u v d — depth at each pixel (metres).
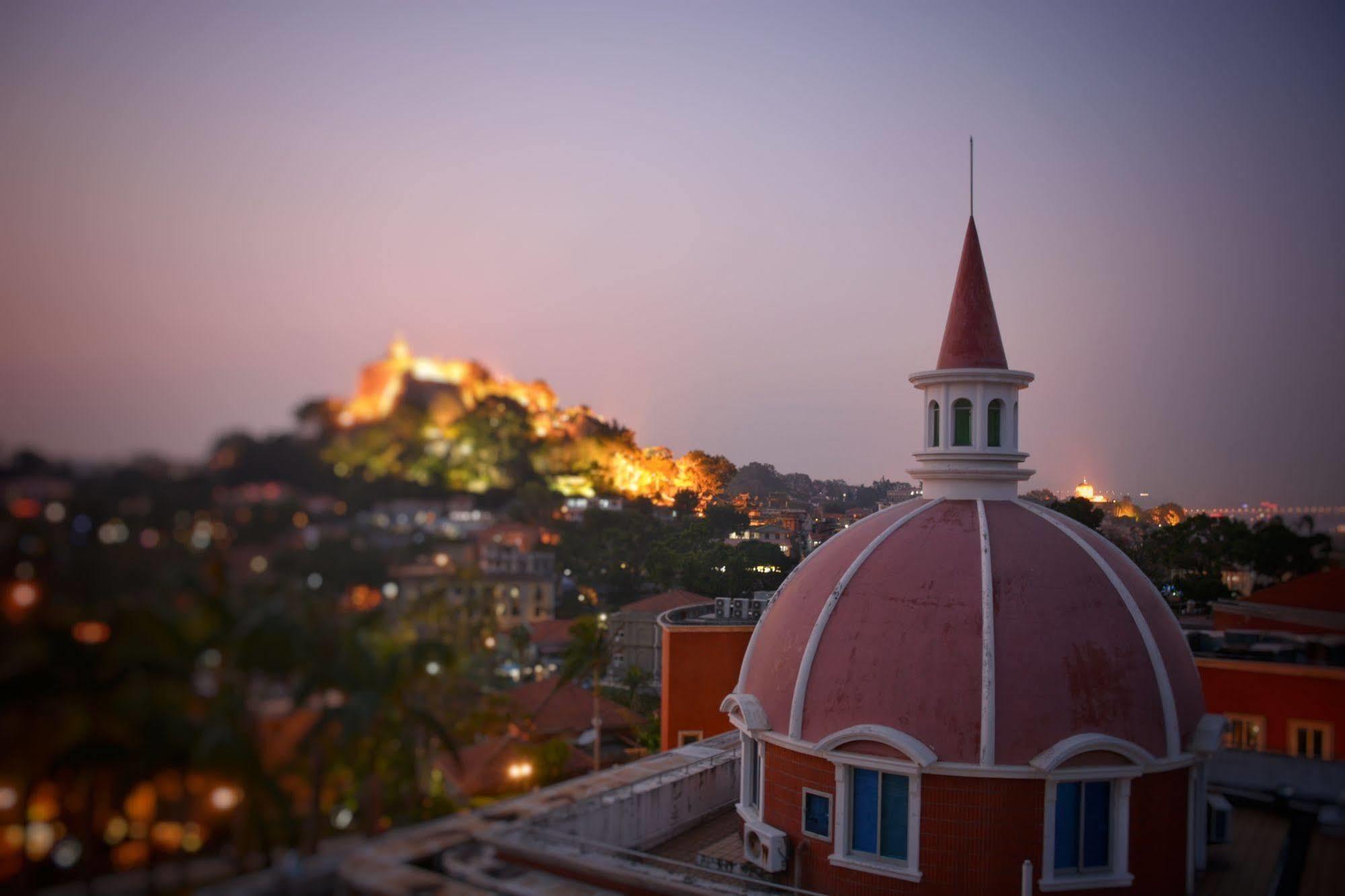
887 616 22.44
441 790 19.52
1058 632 21.59
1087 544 23.59
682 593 45.19
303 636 14.23
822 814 22.11
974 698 20.91
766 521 92.44
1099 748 20.45
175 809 13.01
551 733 24.53
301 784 14.24
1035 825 20.42
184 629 13.20
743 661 25.81
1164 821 21.41
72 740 12.34
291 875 13.88
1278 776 26.92
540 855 17.36
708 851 23.83
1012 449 25.05
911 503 25.86
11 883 11.88
